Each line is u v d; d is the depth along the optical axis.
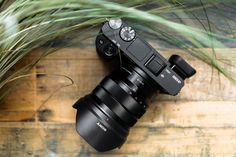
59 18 0.66
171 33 0.71
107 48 0.66
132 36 0.64
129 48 0.64
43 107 0.70
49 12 0.65
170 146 0.71
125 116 0.64
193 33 0.67
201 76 0.71
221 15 0.71
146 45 0.64
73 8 0.66
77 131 0.65
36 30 0.66
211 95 0.72
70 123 0.71
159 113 0.71
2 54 0.64
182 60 0.64
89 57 0.71
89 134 0.64
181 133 0.71
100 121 0.64
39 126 0.70
